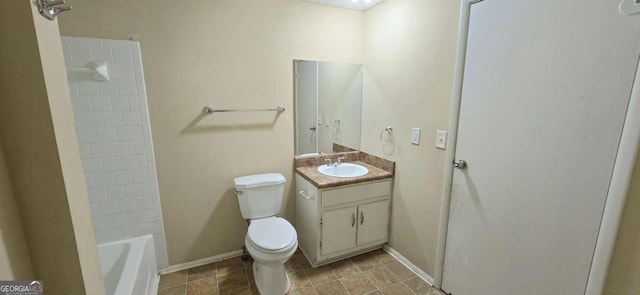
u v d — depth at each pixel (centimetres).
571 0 113
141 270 172
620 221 104
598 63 107
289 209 251
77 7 163
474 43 154
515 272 145
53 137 75
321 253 215
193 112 201
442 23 173
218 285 200
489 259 158
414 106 201
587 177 114
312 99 241
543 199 130
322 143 254
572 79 116
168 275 210
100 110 175
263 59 216
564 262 124
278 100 227
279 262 177
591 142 111
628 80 99
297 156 244
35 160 74
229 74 206
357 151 270
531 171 133
